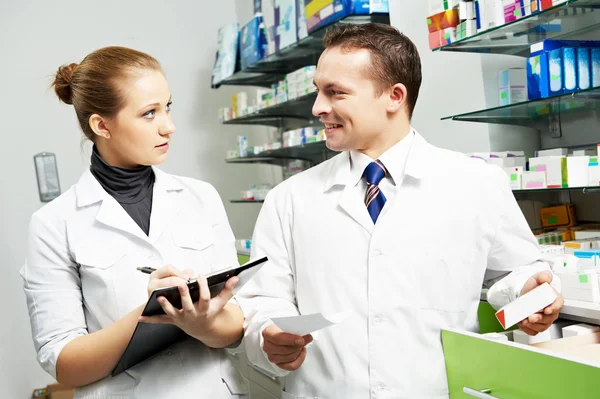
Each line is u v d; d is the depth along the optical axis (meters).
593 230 2.03
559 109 2.11
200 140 4.53
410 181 1.38
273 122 4.14
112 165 1.38
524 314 1.25
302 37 3.04
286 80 3.26
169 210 1.40
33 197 4.04
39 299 1.29
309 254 1.40
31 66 4.05
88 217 1.35
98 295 1.32
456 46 2.16
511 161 2.15
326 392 1.36
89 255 1.31
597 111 2.12
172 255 1.37
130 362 1.24
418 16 2.49
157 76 1.31
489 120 2.24
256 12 3.61
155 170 1.46
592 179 1.78
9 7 4.01
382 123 1.36
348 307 1.34
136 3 4.35
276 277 1.44
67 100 1.41
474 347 1.24
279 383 2.43
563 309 1.49
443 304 1.34
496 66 2.27
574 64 1.84
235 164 4.64
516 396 1.14
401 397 1.30
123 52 1.31
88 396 1.27
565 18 1.92
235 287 1.17
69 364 1.21
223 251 1.44
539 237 2.03
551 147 2.35
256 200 3.89
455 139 2.43
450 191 1.38
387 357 1.31
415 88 1.43
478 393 1.22
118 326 1.19
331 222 1.39
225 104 4.63
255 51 3.57
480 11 2.02
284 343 1.19
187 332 1.19
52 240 1.31
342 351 1.33
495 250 1.44
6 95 3.99
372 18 2.71
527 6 1.86
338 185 1.41
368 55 1.31
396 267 1.33
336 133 1.37
